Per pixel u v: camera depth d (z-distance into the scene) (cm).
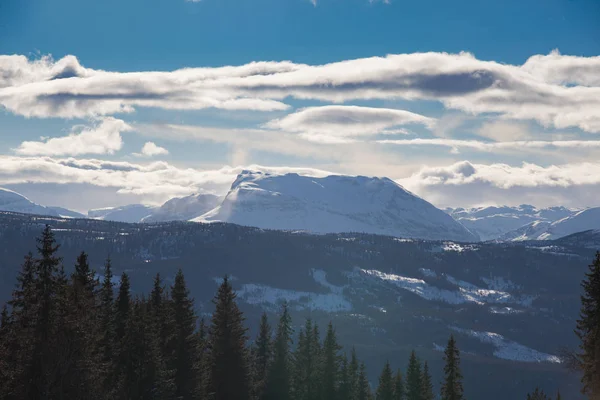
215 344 14750
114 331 12575
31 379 9175
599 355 9812
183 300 13788
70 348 9425
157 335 12975
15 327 9381
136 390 11281
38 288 9362
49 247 9494
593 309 10050
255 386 16150
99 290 11369
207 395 14162
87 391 9619
